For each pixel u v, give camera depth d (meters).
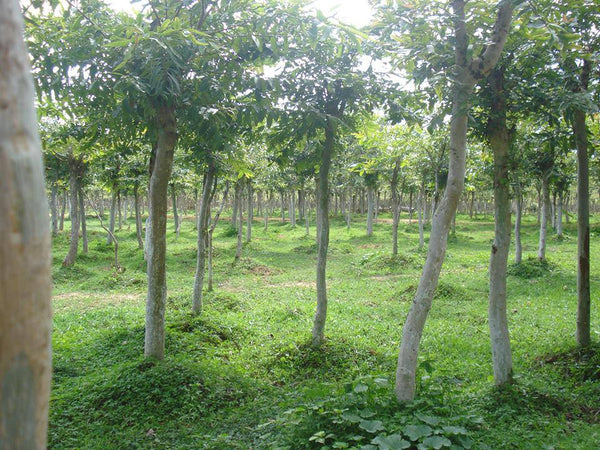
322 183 7.39
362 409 4.18
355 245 24.84
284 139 7.39
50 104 6.34
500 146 5.47
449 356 7.37
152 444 4.53
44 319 1.14
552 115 5.73
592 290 11.95
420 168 17.27
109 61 5.43
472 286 13.12
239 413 5.23
